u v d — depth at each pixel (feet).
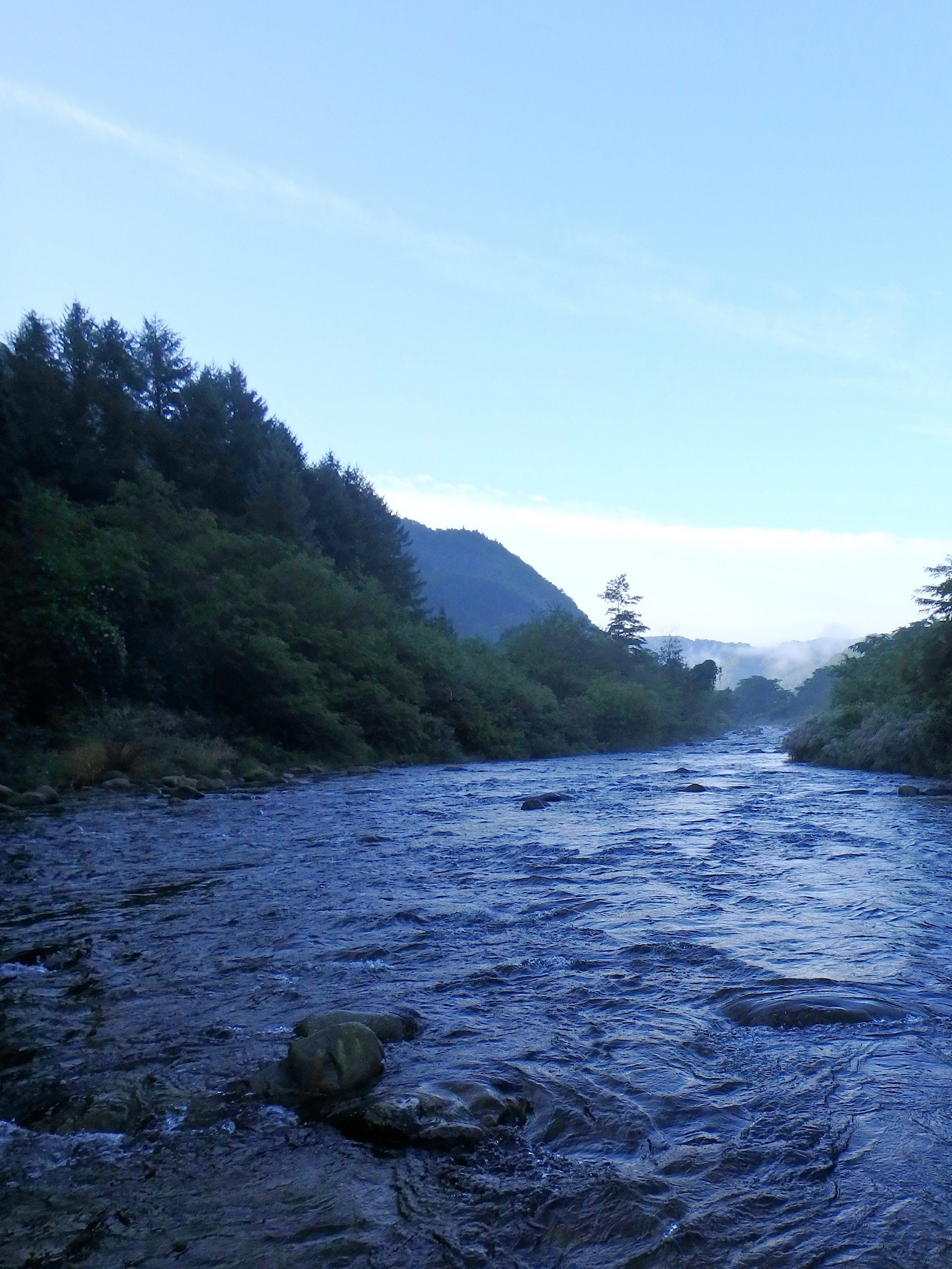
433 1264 9.84
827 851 38.04
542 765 111.65
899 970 20.74
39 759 62.75
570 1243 10.23
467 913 26.40
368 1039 14.97
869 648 171.73
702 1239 10.27
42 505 87.71
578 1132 12.85
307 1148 12.41
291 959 21.58
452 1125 12.62
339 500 194.18
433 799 61.05
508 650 222.69
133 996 18.86
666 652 362.53
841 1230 10.42
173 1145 12.50
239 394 193.47
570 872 33.01
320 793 65.41
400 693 121.39
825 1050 15.99
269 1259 9.93
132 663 85.51
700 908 27.09
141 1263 9.84
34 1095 14.08
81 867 33.53
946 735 90.63
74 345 153.48
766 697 655.76
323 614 118.21
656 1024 17.33
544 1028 17.11
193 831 43.19
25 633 72.54
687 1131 12.91
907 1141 12.60
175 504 128.36
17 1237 10.33
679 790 69.97
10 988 19.40
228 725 92.17
